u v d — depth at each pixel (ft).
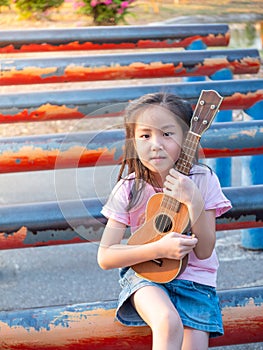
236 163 24.09
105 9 38.34
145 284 9.39
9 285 16.20
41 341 9.75
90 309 9.94
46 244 11.56
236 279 16.51
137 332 9.81
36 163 15.28
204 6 45.47
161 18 42.42
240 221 11.79
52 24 40.22
